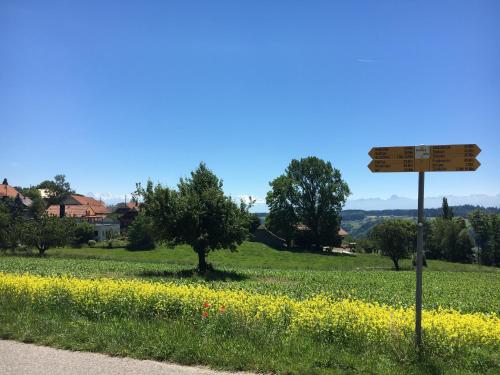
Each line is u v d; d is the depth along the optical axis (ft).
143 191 111.65
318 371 21.93
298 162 303.07
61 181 500.74
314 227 302.86
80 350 25.23
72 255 175.63
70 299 37.40
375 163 26.08
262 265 180.75
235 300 37.50
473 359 24.89
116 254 208.03
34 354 24.45
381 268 209.36
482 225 340.18
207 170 116.78
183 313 34.73
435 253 336.49
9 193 366.22
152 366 22.63
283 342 26.45
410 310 37.06
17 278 47.42
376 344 26.81
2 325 29.53
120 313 34.86
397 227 207.10
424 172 25.21
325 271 151.84
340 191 301.02
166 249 237.66
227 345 25.25
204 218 111.75
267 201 307.17
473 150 23.90
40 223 190.49
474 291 92.89
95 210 450.30
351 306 35.37
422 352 24.61
